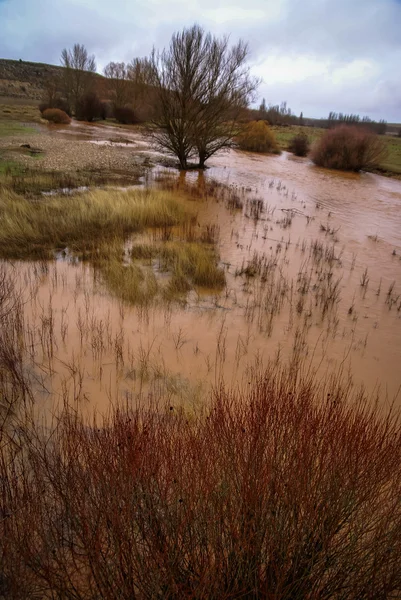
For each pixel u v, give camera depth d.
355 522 2.23
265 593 1.90
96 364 4.98
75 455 2.76
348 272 9.02
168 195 14.12
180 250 9.00
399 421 4.27
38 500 2.38
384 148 28.50
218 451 2.50
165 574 1.96
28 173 15.98
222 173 22.45
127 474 2.26
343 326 6.53
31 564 2.09
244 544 2.01
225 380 4.85
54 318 6.02
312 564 2.04
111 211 11.00
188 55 18.97
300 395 3.30
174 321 6.25
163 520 2.12
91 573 2.10
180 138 21.14
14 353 4.84
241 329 6.17
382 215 15.36
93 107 46.28
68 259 8.42
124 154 24.70
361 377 5.23
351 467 2.30
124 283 7.17
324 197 18.09
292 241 11.09
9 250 8.45
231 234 11.27
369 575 2.05
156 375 4.85
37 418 3.94
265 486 2.17
